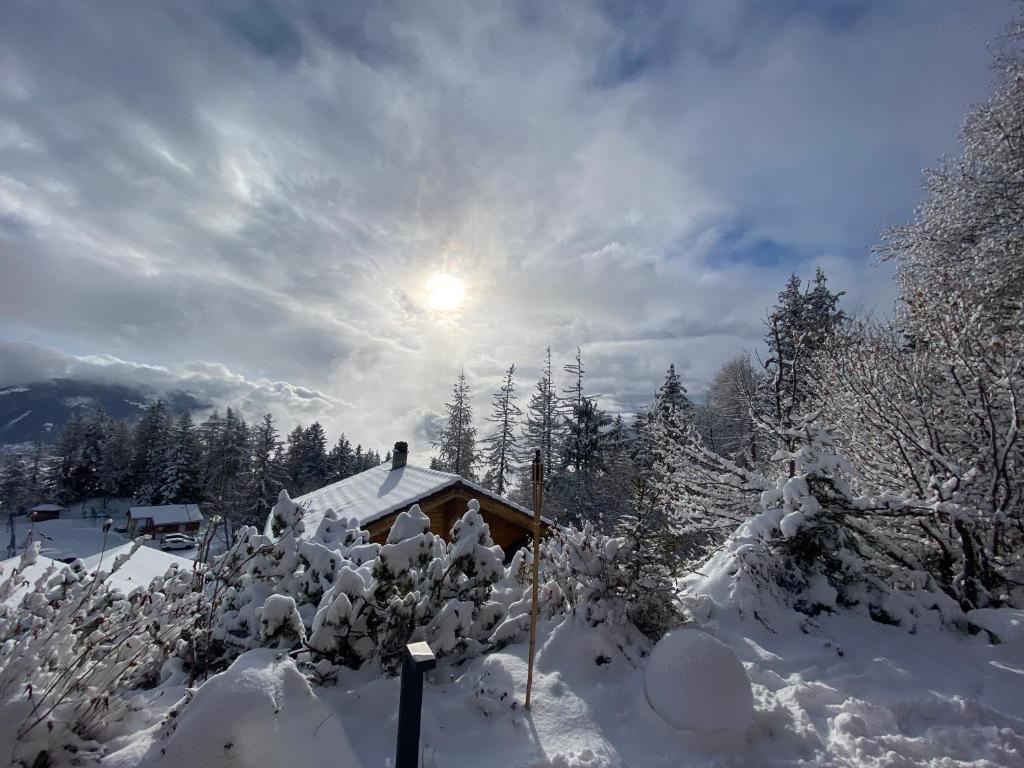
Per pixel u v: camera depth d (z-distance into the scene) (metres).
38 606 3.61
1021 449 6.79
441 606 4.58
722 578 5.61
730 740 3.36
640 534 4.95
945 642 4.89
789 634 4.95
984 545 6.30
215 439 59.66
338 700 3.49
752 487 7.80
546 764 3.06
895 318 9.48
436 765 3.06
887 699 3.87
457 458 43.78
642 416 27.05
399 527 4.59
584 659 4.27
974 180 11.75
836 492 6.00
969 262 10.93
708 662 3.39
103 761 2.83
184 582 4.69
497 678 3.93
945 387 7.34
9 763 2.69
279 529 5.33
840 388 8.23
